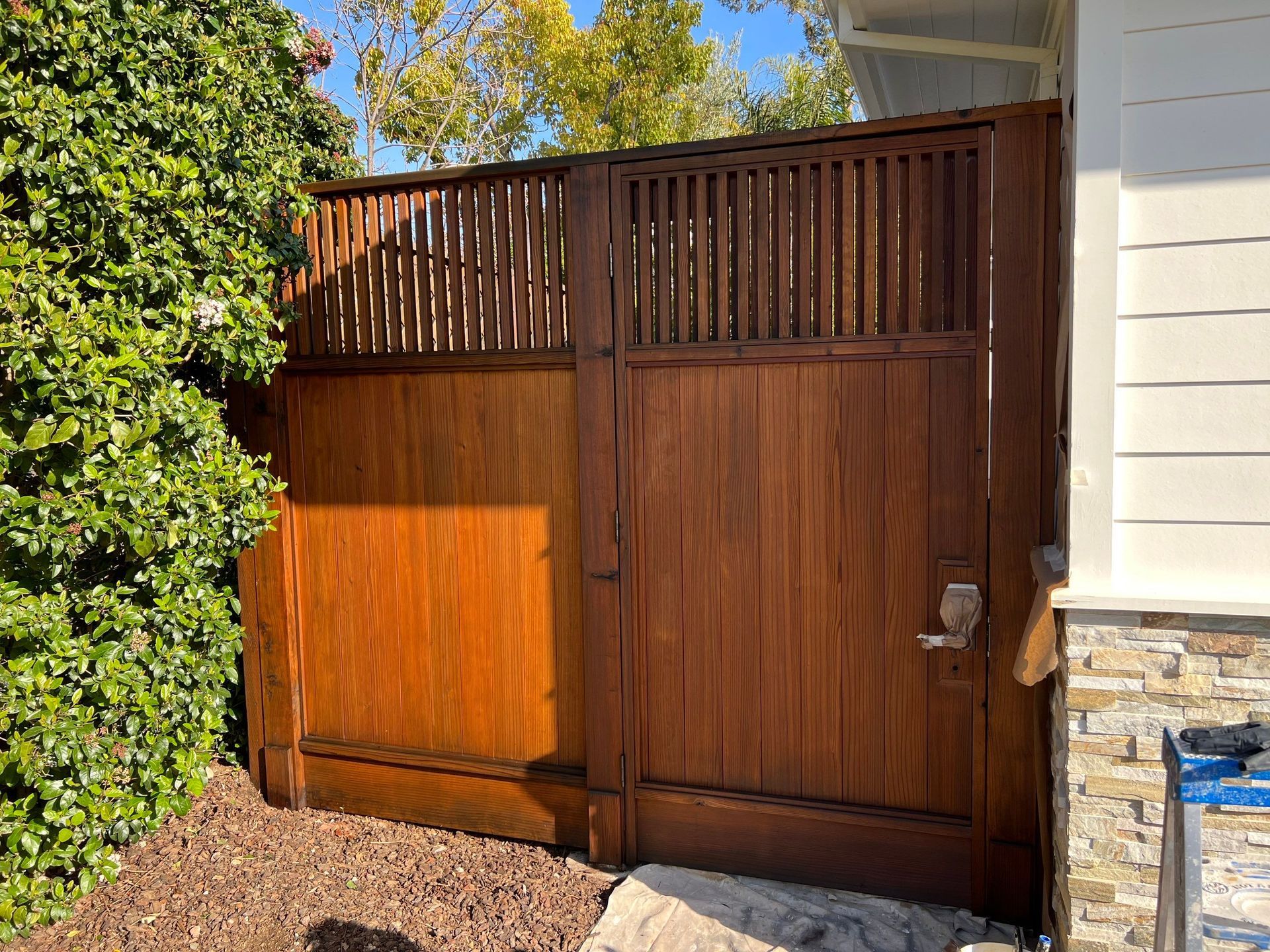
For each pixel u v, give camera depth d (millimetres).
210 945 2814
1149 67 2082
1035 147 2586
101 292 2619
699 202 2973
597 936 2787
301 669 3699
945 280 2775
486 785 3457
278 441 3580
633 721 3180
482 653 3416
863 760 2955
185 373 3467
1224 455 2107
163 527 2631
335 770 3678
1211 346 2098
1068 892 2236
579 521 3240
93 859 2715
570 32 14484
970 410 2746
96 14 2420
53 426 2311
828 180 2832
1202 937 1466
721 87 16125
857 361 2854
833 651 2955
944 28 3270
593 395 3115
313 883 3156
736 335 3029
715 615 3074
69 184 2359
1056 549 2572
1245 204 2057
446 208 3305
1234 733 1507
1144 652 2115
